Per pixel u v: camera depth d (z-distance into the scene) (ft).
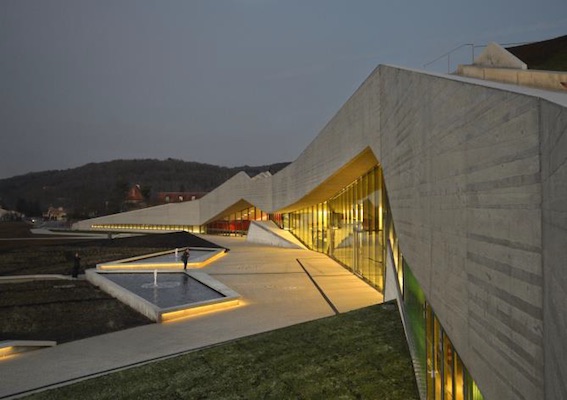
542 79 16.47
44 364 29.12
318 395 23.31
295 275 61.77
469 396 15.44
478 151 12.19
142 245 95.81
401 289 35.19
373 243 52.85
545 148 8.02
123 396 23.61
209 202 152.76
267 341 30.58
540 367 8.41
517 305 9.59
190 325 37.60
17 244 96.94
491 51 24.21
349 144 49.01
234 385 24.61
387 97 32.68
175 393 23.90
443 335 19.63
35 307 42.57
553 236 7.42
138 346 32.45
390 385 24.50
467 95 13.21
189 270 63.00
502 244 10.43
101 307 43.60
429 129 18.67
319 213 91.56
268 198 115.03
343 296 47.37
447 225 15.70
